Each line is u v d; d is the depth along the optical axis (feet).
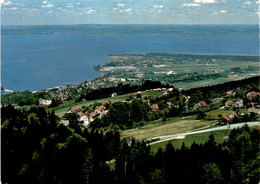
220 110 435.53
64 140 242.58
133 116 419.54
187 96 574.97
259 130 241.76
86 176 197.47
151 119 425.69
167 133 315.99
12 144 211.41
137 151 222.89
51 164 199.00
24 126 240.32
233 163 205.16
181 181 195.42
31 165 199.00
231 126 319.06
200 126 344.08
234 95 535.60
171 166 204.95
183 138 286.05
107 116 401.29
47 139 227.20
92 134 252.62
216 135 286.87
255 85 542.57
